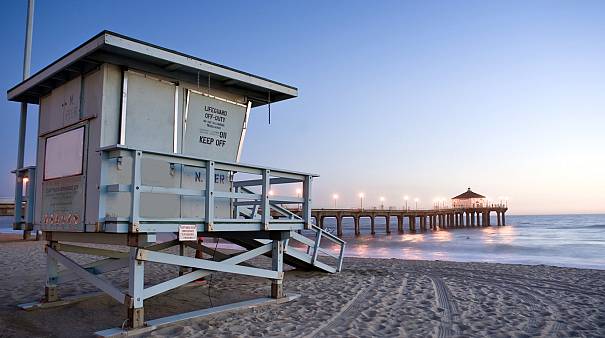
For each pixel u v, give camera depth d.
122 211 6.54
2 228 65.44
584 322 7.31
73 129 7.06
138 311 6.00
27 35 11.24
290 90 8.75
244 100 8.67
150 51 6.46
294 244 34.19
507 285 11.20
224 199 8.14
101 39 5.96
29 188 8.03
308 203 8.30
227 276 11.35
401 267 15.27
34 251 19.11
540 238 51.16
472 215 98.75
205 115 7.91
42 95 8.13
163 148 7.20
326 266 12.60
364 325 6.84
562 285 11.34
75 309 7.49
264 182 7.39
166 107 7.29
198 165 6.45
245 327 6.46
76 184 6.80
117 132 6.63
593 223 116.81
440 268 15.11
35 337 5.93
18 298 8.45
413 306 8.30
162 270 12.83
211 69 7.34
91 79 6.80
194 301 8.38
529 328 6.89
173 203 7.27
